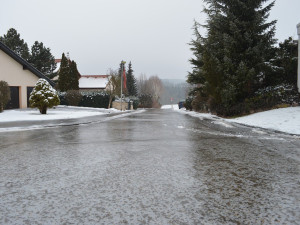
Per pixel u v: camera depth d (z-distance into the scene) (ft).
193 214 11.63
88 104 126.00
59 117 67.31
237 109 67.05
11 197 13.62
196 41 92.17
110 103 128.57
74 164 20.70
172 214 11.61
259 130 42.98
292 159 22.44
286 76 69.15
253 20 68.80
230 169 19.20
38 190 14.71
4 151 26.00
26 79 96.48
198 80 94.89
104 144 29.99
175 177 17.19
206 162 21.36
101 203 12.81
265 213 11.76
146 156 23.61
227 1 73.61
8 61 89.25
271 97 63.46
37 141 32.27
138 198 13.47
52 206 12.45
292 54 69.41
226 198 13.52
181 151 25.86
